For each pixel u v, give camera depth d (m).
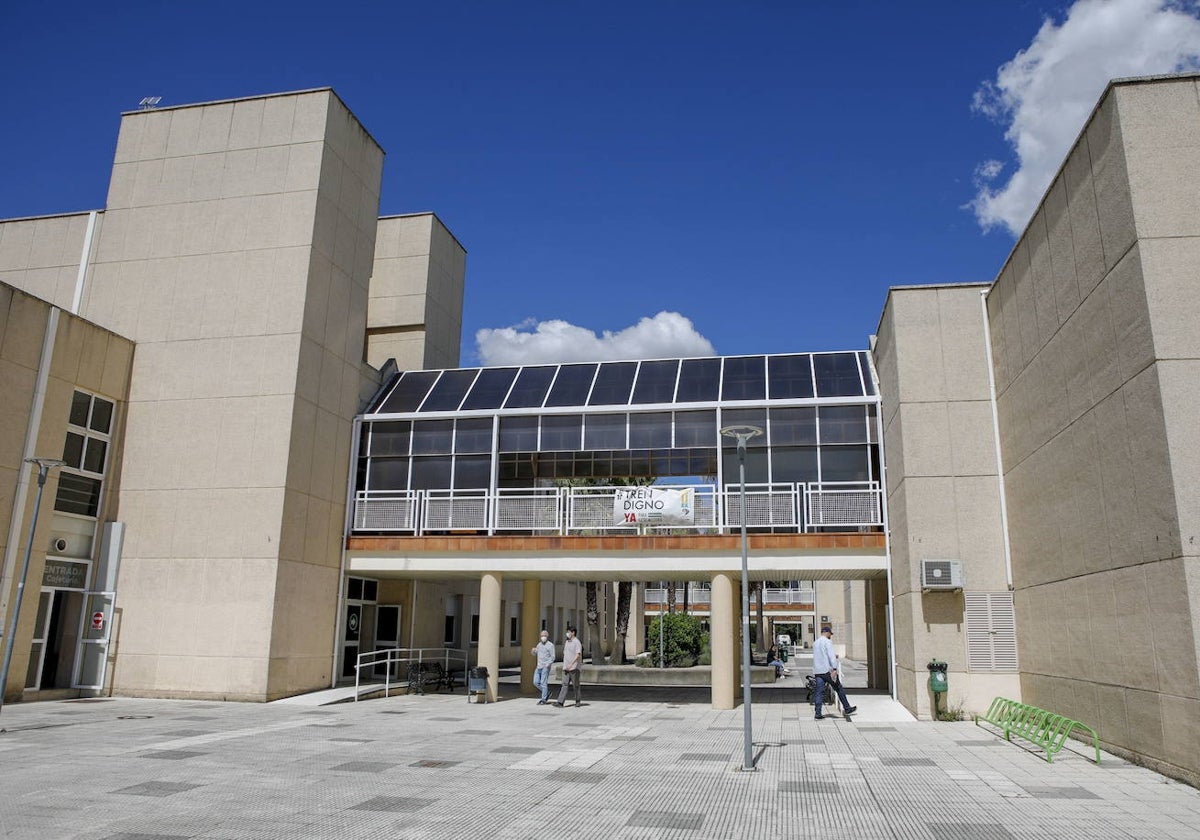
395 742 13.67
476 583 32.34
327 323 22.25
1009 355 16.70
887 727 15.82
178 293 21.97
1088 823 8.41
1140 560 11.16
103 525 20.70
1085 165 12.67
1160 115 11.27
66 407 19.61
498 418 22.62
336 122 22.94
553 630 41.59
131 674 19.91
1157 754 10.81
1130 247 11.20
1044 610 14.97
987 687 16.58
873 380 21.67
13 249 23.59
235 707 18.25
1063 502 13.89
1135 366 11.14
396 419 23.25
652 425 21.81
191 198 22.59
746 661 11.77
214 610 19.80
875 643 24.02
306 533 20.88
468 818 8.63
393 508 22.50
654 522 20.23
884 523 19.70
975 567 17.05
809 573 20.45
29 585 18.34
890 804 9.33
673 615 36.53
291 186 22.05
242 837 7.87
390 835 7.98
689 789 10.11
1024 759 12.13
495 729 15.43
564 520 21.03
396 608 25.83
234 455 20.56
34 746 12.61
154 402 21.36
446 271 31.39
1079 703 13.38
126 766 11.13
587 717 17.64
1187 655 9.99
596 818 8.67
